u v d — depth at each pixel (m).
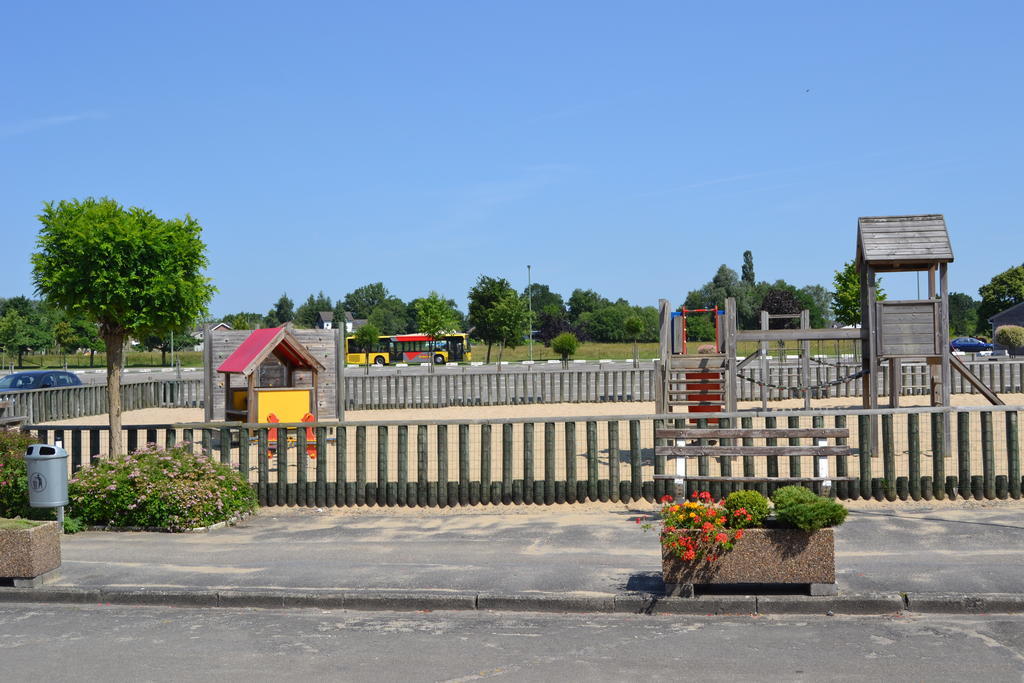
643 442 20.59
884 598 8.52
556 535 11.70
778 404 29.86
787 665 7.06
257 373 20.44
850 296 54.56
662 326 18.47
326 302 155.38
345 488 14.46
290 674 7.04
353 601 9.12
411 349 74.69
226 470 13.52
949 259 17.12
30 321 75.19
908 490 13.60
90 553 11.22
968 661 7.09
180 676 7.03
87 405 30.50
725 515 8.84
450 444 20.47
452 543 11.41
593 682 6.75
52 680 6.97
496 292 65.00
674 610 8.70
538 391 34.50
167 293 14.16
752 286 107.31
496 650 7.61
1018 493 13.53
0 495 13.01
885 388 32.19
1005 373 32.31
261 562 10.61
